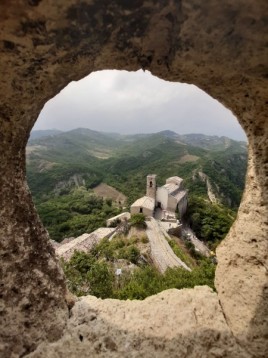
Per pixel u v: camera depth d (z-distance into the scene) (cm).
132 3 270
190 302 458
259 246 407
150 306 452
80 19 278
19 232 393
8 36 278
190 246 3719
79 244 3125
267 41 284
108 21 287
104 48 324
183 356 397
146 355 393
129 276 1967
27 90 338
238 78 342
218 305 455
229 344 409
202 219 4897
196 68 337
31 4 251
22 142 385
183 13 275
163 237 3506
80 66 345
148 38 310
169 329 416
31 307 396
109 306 448
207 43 298
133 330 412
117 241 3316
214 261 2055
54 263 438
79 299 459
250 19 270
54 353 393
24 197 402
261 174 402
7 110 343
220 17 273
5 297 377
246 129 418
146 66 358
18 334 382
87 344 401
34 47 293
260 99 357
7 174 373
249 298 409
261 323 392
